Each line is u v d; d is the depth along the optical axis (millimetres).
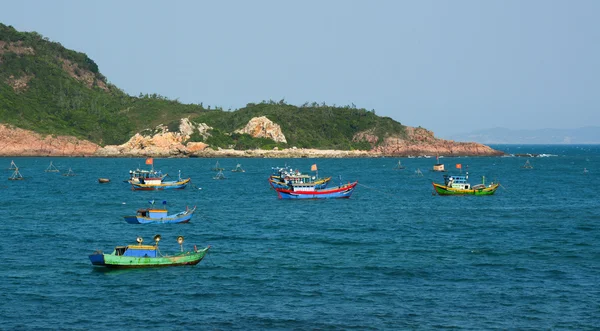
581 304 47250
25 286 51438
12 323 43188
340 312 45594
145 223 84188
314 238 73750
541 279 54125
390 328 42594
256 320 44000
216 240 72312
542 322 43656
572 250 66312
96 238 73125
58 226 82000
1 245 68062
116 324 43188
